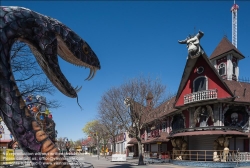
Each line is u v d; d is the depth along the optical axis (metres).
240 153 24.73
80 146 106.44
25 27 5.05
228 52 31.92
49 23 5.50
